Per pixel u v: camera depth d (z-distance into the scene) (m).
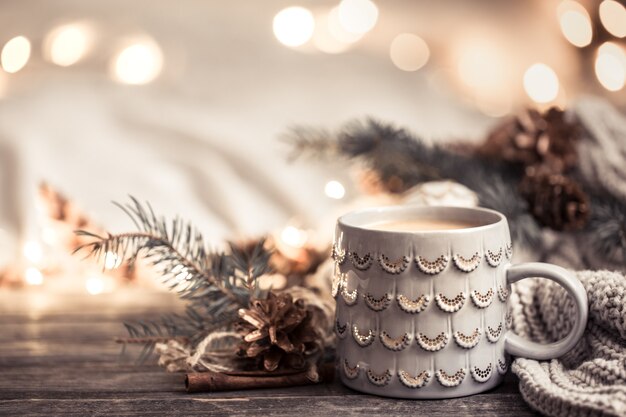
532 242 0.79
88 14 1.56
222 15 1.60
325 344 0.70
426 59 1.60
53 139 1.18
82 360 0.72
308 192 1.17
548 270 0.64
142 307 0.83
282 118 1.33
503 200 0.79
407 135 0.93
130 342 0.70
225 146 1.22
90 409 0.64
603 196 0.84
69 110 1.25
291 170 1.20
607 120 0.86
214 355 0.69
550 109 0.86
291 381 0.67
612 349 0.63
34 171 1.09
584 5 1.35
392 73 1.49
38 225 1.02
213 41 1.54
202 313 0.81
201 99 1.38
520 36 1.58
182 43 1.53
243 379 0.66
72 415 0.63
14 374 0.70
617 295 0.63
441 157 0.91
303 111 1.35
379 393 0.65
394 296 0.63
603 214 0.80
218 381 0.66
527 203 0.81
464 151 0.93
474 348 0.64
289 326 0.67
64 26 1.52
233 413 0.63
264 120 1.32
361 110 1.35
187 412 0.64
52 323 0.80
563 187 0.80
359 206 0.91
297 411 0.63
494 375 0.65
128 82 1.39
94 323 0.80
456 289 0.63
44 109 1.23
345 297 0.65
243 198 1.15
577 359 0.66
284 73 1.47
